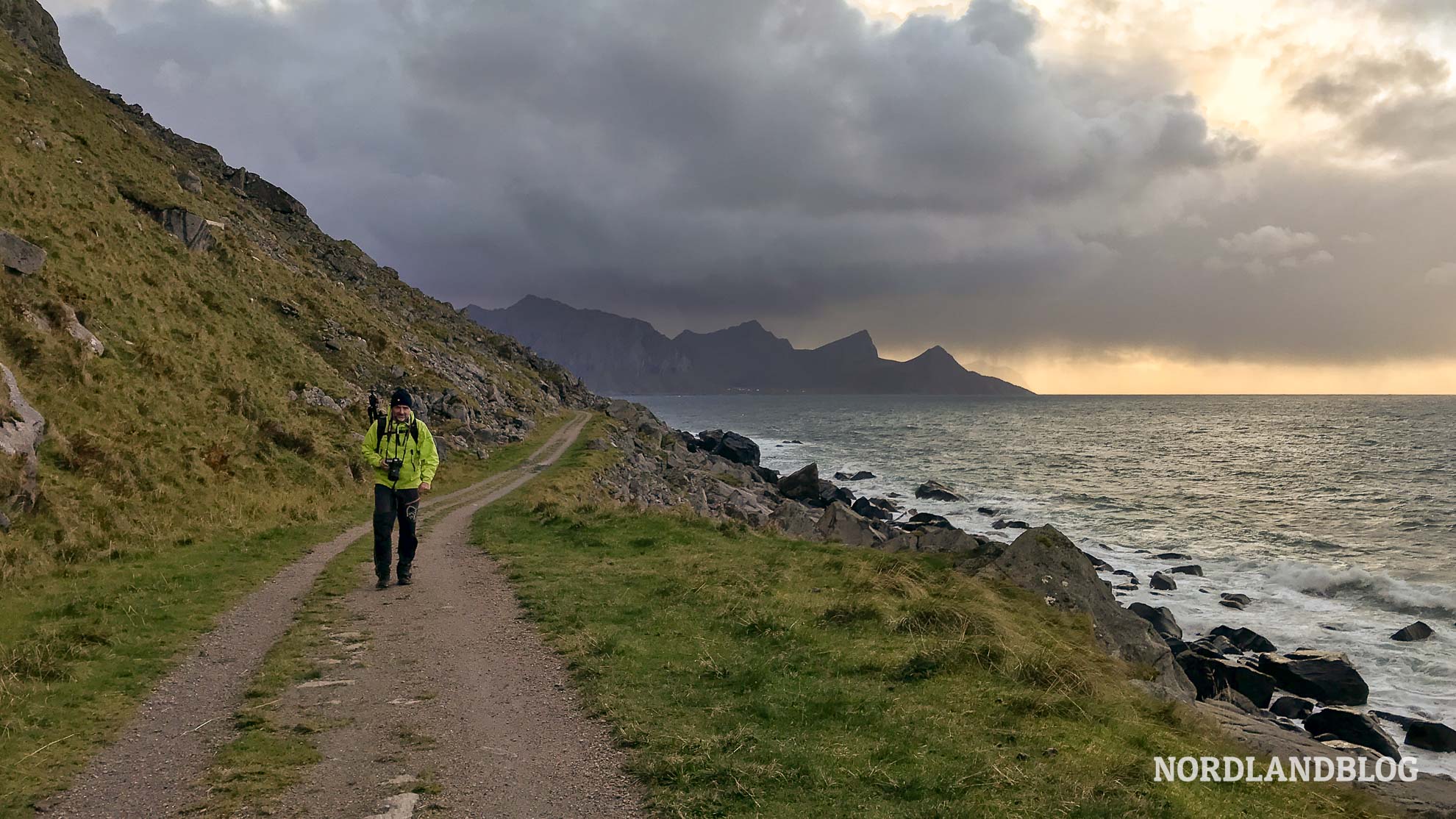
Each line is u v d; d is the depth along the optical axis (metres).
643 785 5.55
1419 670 25.31
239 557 15.05
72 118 53.31
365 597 11.84
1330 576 37.38
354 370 51.91
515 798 5.32
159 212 45.78
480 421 59.62
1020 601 15.62
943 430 177.50
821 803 5.27
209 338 33.94
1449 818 7.96
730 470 76.81
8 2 73.88
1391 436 142.12
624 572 13.77
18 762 5.70
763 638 9.70
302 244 93.06
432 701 7.32
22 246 24.17
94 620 9.84
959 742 6.52
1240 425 186.88
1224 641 27.48
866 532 26.20
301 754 6.00
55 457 17.28
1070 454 110.62
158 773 5.66
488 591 12.38
